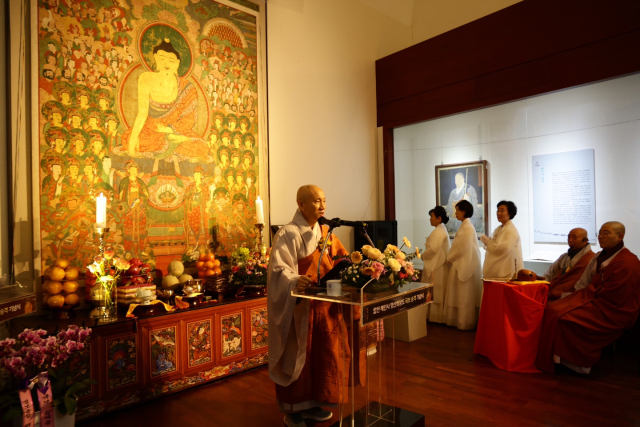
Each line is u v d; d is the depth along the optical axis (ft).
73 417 7.06
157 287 11.24
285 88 15.35
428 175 17.84
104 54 10.56
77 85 10.08
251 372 11.35
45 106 9.57
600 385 10.11
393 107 18.79
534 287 11.48
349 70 18.11
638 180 12.34
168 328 9.78
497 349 11.69
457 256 15.81
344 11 17.95
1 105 8.93
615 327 10.45
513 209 14.38
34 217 9.30
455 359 12.28
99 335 8.67
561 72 13.80
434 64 17.35
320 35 16.84
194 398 9.64
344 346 7.19
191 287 10.73
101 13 10.54
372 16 19.31
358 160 18.34
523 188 14.93
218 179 12.78
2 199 8.86
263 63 14.26
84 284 9.99
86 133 10.18
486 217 15.99
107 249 9.78
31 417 6.39
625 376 10.71
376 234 16.87
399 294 6.78
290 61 15.60
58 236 9.66
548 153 14.29
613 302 10.57
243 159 13.48
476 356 12.53
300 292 6.95
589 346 10.60
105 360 8.74
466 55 16.35
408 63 18.24
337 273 7.03
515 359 11.28
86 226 10.09
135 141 11.02
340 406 7.13
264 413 8.83
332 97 17.24
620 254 10.97
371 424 7.45
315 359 7.71
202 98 12.51
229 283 11.66
